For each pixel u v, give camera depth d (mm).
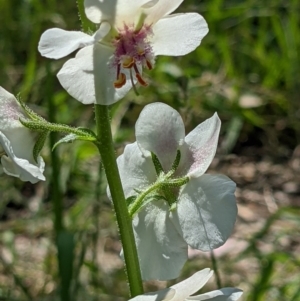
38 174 168
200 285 169
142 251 182
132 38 168
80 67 167
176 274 181
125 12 167
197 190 179
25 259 262
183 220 179
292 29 341
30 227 274
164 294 163
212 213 177
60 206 230
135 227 182
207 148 180
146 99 308
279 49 359
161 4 167
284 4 345
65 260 216
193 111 295
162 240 181
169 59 315
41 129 175
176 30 170
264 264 244
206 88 314
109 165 178
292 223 275
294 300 229
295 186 304
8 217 285
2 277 255
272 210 286
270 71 342
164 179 180
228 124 324
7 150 167
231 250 262
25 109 177
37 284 252
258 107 337
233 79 331
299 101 334
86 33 171
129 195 185
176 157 181
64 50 161
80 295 237
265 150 331
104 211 269
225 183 178
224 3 366
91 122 301
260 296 229
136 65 169
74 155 274
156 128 183
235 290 169
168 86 299
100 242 264
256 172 314
